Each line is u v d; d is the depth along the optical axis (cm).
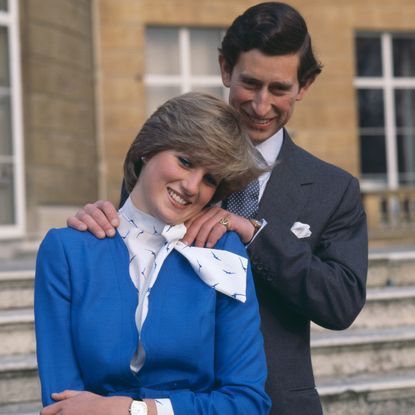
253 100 267
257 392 223
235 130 229
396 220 1296
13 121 1048
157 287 226
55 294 226
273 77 262
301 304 260
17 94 1052
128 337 222
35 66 1075
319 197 277
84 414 212
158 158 229
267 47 260
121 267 229
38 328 227
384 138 1368
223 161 226
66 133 1127
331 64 1325
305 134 1315
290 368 268
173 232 230
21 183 1045
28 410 453
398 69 1376
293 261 254
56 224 1071
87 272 227
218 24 1290
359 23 1335
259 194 276
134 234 234
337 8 1329
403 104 1377
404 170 1370
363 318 577
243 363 225
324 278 257
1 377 464
